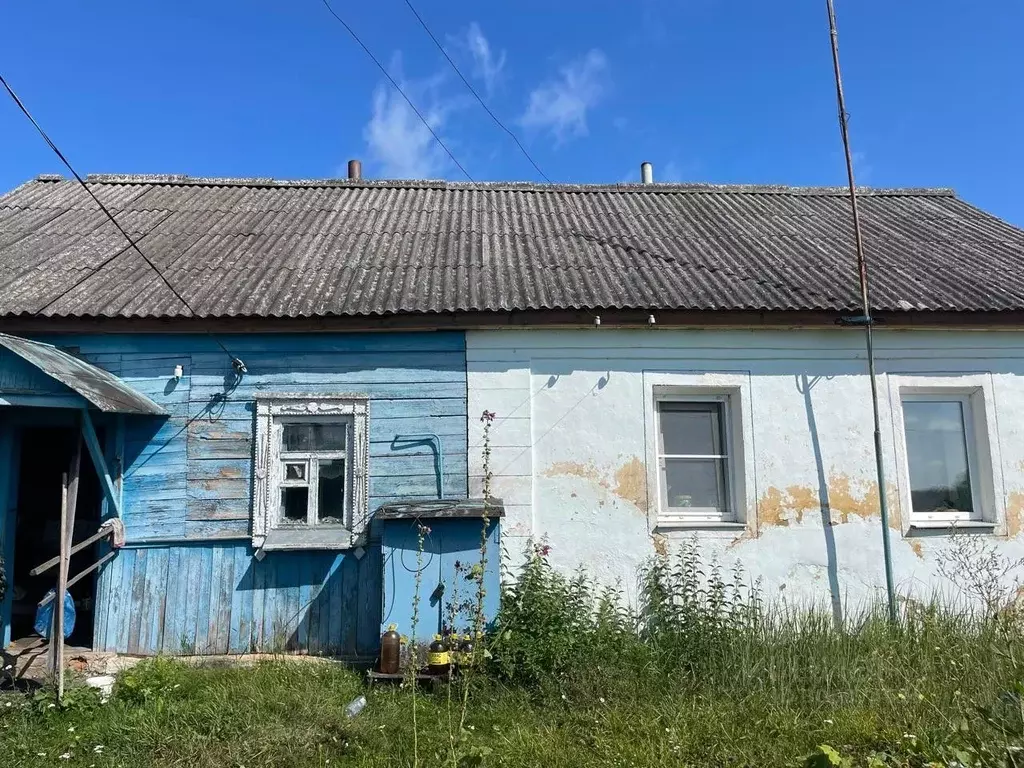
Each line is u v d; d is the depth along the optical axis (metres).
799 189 12.31
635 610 7.10
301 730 4.86
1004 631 6.21
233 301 7.17
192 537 6.96
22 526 7.48
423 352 7.31
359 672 6.16
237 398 7.16
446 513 6.33
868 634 6.40
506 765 4.43
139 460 7.04
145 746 4.79
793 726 4.87
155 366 7.14
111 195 10.45
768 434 7.48
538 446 7.27
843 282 8.00
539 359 7.38
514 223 10.03
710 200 11.65
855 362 7.66
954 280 8.16
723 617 6.79
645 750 4.59
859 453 7.54
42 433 7.64
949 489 7.78
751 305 7.28
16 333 6.93
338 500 7.19
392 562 6.35
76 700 5.47
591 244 9.23
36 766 4.57
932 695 5.12
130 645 6.79
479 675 5.75
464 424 7.24
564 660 5.98
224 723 5.03
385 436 7.18
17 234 8.73
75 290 7.29
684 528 7.30
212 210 9.99
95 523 7.31
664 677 5.89
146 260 7.54
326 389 7.20
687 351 7.50
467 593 6.34
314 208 10.33
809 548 7.37
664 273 8.20
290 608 6.89
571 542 7.17
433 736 4.89
